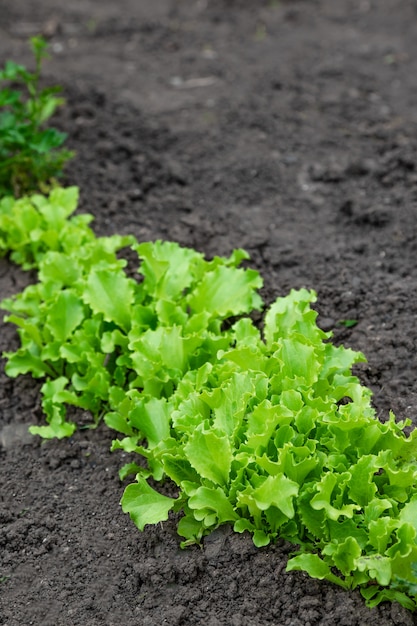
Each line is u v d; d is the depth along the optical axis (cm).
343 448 198
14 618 197
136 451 206
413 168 255
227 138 267
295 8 329
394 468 196
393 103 275
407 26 311
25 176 249
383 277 232
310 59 293
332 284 231
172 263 223
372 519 193
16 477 212
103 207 251
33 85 257
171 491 206
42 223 237
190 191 254
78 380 216
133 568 200
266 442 196
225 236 243
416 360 218
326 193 253
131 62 294
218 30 313
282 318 212
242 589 196
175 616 195
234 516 198
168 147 265
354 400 202
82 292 222
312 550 197
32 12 329
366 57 293
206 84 284
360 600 193
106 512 206
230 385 202
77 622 196
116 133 268
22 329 224
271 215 248
